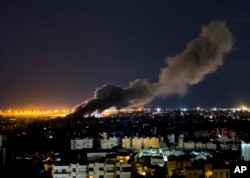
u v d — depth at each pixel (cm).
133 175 11475
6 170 11750
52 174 10988
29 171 11744
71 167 10650
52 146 17200
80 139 16562
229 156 14662
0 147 12600
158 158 13175
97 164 10756
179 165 12219
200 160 12762
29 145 16938
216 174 11188
